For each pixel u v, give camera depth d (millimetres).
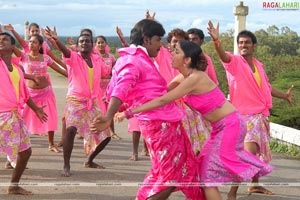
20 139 6180
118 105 4695
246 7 12000
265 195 6480
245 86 6309
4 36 6137
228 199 6004
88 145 7496
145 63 4883
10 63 6258
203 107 5000
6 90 6098
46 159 8203
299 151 8930
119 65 4852
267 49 16438
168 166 4879
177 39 6789
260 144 6328
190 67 5012
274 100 11172
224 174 4938
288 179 7305
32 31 10148
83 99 7309
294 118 10430
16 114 6172
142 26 4980
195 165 4992
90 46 7465
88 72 7371
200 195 5023
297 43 19047
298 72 13461
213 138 5043
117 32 8625
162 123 4848
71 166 7777
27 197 6160
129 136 10516
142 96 4883
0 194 6234
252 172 4934
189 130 6773
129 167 7828
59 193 6352
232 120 4984
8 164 7512
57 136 10320
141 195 4996
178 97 4848
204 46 15406
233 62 6281
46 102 8719
